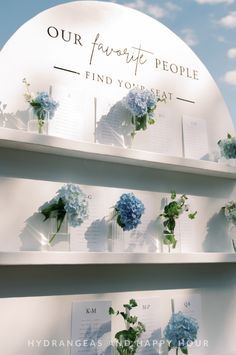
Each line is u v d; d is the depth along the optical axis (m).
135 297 1.51
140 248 1.55
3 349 1.27
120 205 1.43
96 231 1.47
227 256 1.61
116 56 1.66
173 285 1.60
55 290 1.38
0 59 1.41
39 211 1.39
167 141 1.70
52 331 1.35
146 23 1.78
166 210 1.59
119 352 1.38
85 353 1.37
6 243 1.32
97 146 1.43
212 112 1.88
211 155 1.81
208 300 1.67
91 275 1.45
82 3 1.63
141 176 1.62
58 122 1.45
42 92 1.40
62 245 1.37
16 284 1.33
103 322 1.42
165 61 1.79
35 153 1.43
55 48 1.53
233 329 1.70
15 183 1.37
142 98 1.56
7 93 1.40
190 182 1.74
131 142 1.59
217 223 1.77
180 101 1.79
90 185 1.51
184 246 1.65
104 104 1.58
